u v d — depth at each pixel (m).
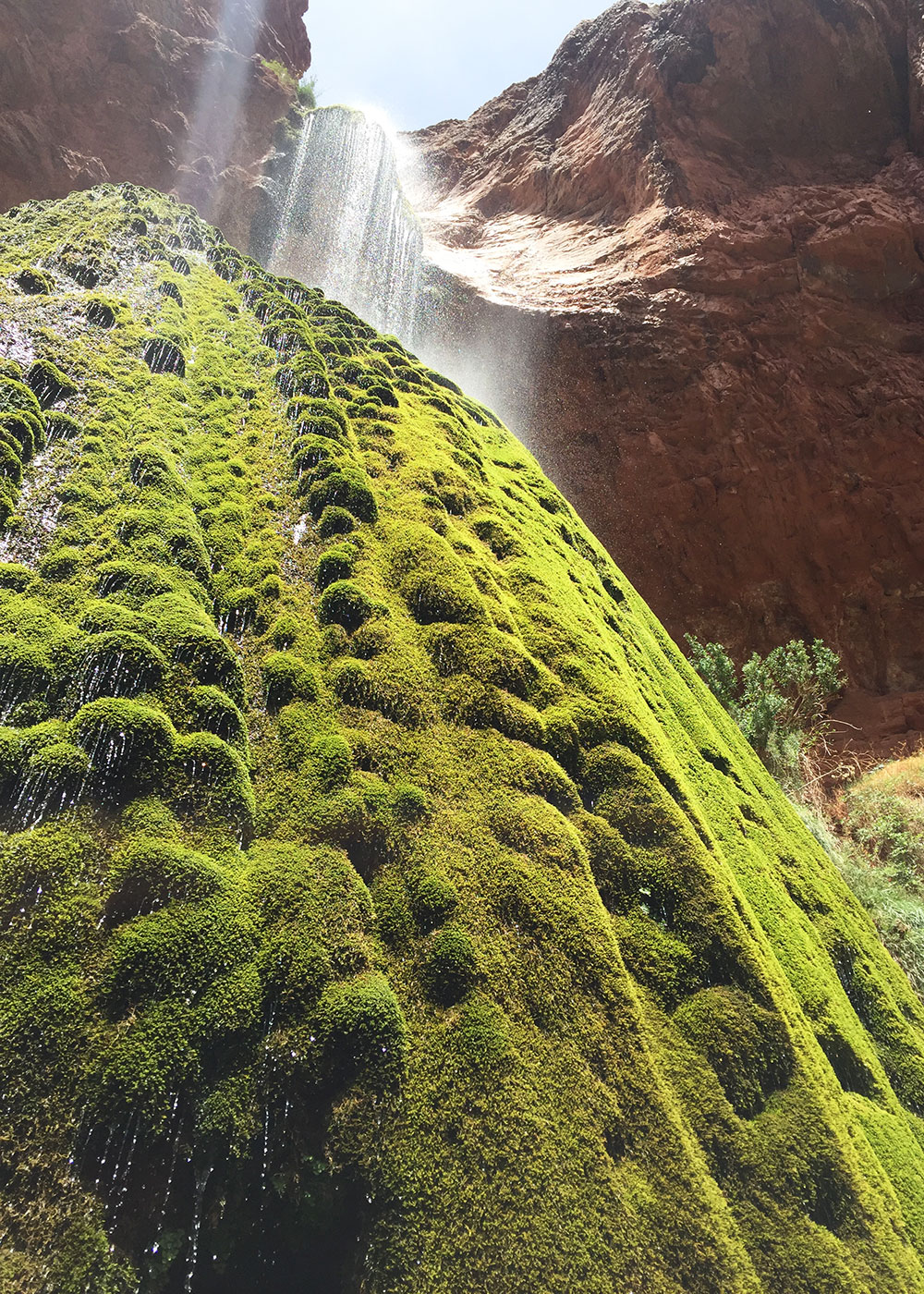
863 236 9.94
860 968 2.90
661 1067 1.66
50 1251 1.16
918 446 9.80
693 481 10.04
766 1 11.10
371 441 3.42
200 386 3.59
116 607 2.08
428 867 1.77
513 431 10.39
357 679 2.16
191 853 1.61
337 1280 1.29
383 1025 1.48
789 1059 1.77
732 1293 1.36
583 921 1.78
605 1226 1.36
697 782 3.02
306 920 1.59
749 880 2.59
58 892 1.48
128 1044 1.34
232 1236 1.30
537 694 2.38
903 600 9.77
